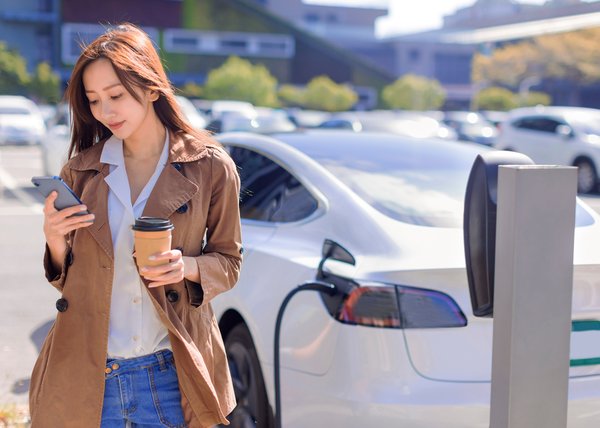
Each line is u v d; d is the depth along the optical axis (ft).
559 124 56.85
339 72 209.36
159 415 7.35
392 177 12.26
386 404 9.30
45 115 107.14
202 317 7.51
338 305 9.87
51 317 19.77
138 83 7.18
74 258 7.24
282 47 201.98
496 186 7.73
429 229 10.79
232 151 14.55
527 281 7.23
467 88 247.50
